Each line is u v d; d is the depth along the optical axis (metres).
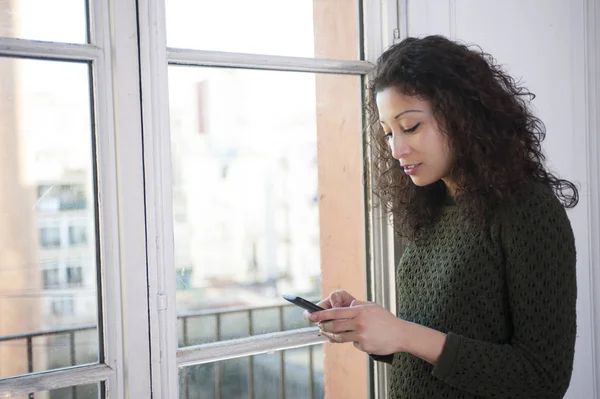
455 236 1.10
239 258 1.48
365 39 1.55
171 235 1.27
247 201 1.49
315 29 1.52
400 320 1.01
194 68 1.35
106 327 1.22
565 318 0.96
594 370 1.92
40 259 1.21
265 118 1.50
